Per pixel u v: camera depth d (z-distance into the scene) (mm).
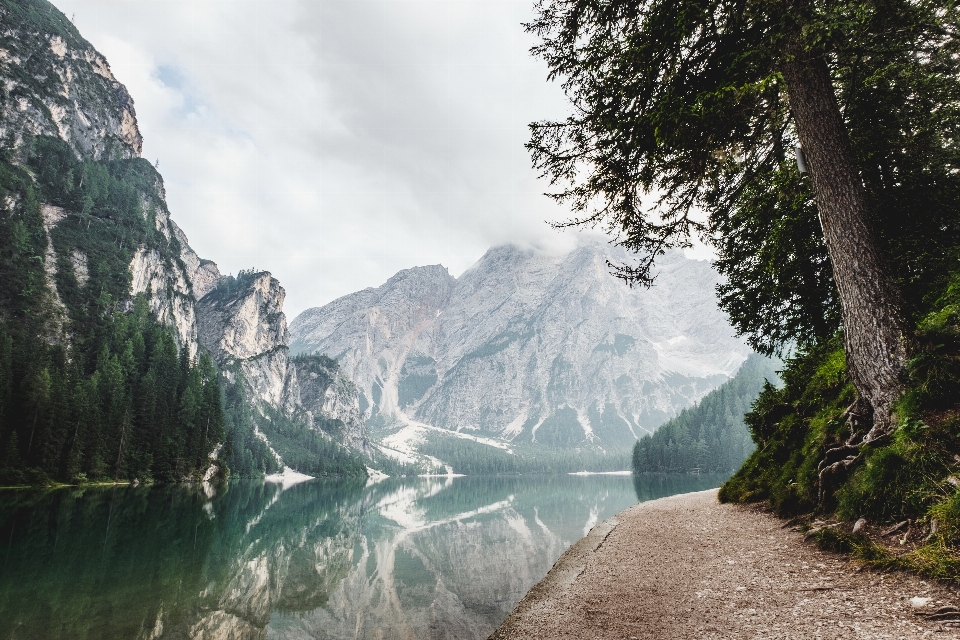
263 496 89062
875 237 8102
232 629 16078
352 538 37188
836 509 8578
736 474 20938
